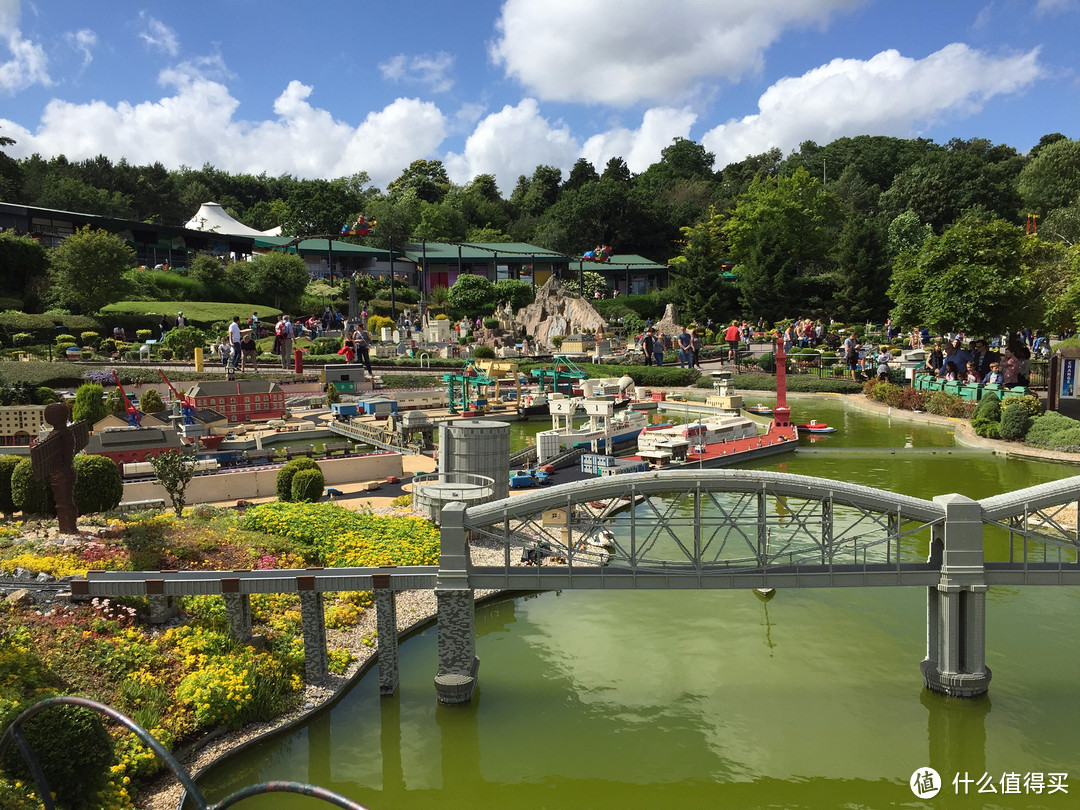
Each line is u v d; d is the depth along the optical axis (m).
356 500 27.44
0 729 10.83
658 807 12.67
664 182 148.00
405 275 109.50
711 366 66.75
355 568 15.80
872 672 16.84
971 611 15.00
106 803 11.44
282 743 14.41
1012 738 14.33
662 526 15.84
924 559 23.02
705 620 19.67
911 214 102.38
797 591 21.38
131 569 17.14
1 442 32.44
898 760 13.83
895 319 52.97
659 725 15.05
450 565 15.35
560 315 83.56
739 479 15.44
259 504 25.77
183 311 69.38
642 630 19.20
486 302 93.75
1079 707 15.17
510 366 50.22
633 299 104.81
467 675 15.53
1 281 65.69
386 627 15.52
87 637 14.62
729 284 97.06
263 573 15.52
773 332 81.88
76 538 18.53
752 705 15.70
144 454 28.95
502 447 23.80
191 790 6.20
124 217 108.69
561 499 15.47
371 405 44.56
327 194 107.94
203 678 14.37
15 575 16.12
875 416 47.22
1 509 20.86
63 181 101.06
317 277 97.50
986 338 47.59
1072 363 41.66
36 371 46.59
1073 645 17.67
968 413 42.84
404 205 118.44
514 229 140.62
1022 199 110.38
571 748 14.38
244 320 71.19
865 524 26.50
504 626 19.59
